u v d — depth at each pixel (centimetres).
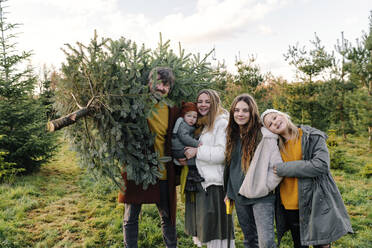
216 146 236
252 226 227
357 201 455
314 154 204
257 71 870
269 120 214
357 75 883
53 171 661
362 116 855
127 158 218
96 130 224
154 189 243
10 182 523
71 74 211
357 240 318
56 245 303
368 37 875
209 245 243
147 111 200
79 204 436
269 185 205
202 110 247
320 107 898
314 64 862
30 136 592
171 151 247
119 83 196
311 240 197
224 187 235
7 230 328
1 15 575
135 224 250
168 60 257
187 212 257
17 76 606
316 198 197
